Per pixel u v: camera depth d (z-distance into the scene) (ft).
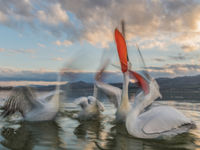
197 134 18.80
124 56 24.61
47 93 28.43
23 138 17.61
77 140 17.12
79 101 26.18
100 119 26.00
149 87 20.47
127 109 24.06
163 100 40.91
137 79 20.76
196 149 15.03
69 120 25.16
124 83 24.70
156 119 18.47
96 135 18.67
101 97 30.55
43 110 24.44
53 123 23.50
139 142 16.67
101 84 29.30
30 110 25.17
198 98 43.78
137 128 18.33
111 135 18.74
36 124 22.93
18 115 27.73
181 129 18.38
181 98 44.50
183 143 16.34
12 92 23.80
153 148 15.23
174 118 18.69
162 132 17.70
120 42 24.38
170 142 16.67
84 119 25.40
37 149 14.90
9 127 21.48
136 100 21.31
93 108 25.88
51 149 14.88
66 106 34.76
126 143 16.42
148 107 23.49
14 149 14.88
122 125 22.84
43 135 18.52
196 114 26.99
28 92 23.71
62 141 16.79
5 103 23.77
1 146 15.51
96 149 14.96
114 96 28.04
